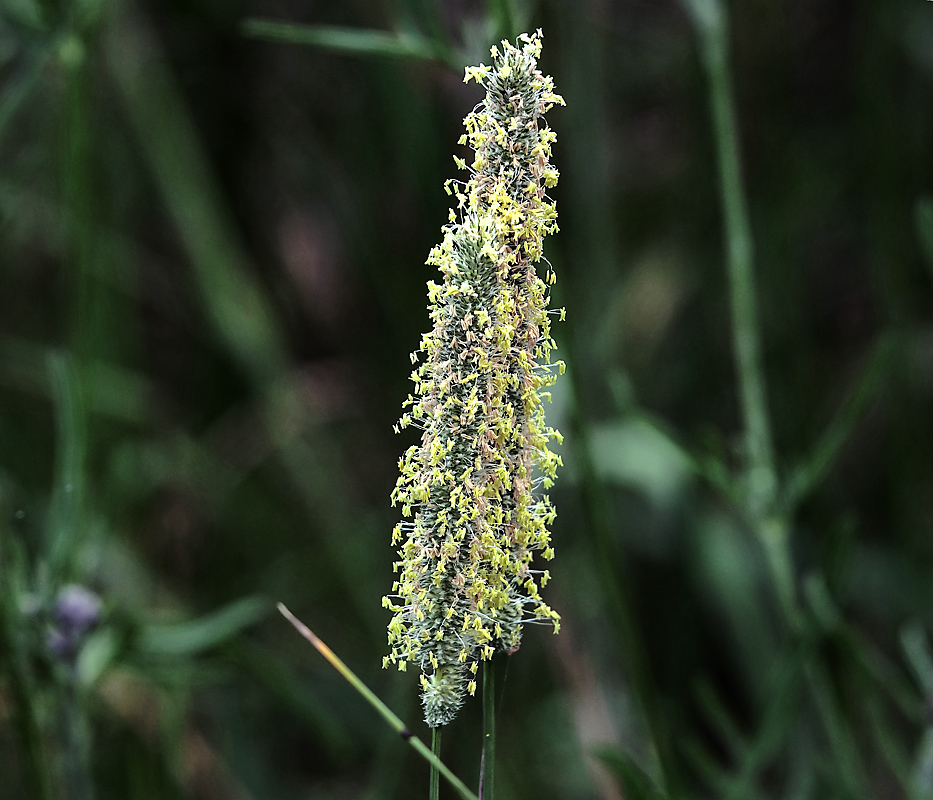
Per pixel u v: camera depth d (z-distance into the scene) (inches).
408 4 100.7
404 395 176.6
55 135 161.5
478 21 136.6
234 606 107.1
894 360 163.8
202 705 154.3
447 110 166.4
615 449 152.0
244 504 174.9
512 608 54.0
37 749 107.4
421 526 52.7
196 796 138.8
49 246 174.6
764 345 169.9
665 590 157.8
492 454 51.1
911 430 163.8
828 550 104.4
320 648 59.4
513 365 51.4
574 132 166.1
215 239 167.6
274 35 99.9
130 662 107.7
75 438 107.6
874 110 166.7
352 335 184.7
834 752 125.3
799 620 108.3
